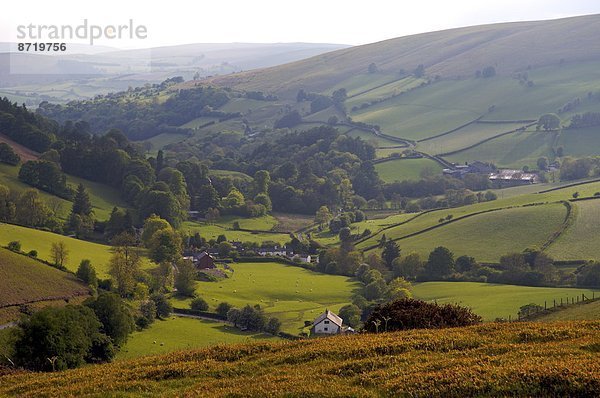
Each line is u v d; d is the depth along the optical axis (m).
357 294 115.19
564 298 94.56
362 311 102.88
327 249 147.62
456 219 153.25
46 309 63.44
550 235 131.25
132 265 107.69
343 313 98.44
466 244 136.50
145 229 146.00
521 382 30.11
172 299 107.00
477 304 95.69
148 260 131.25
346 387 32.00
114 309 76.38
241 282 124.06
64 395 35.25
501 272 118.25
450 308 50.22
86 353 63.41
